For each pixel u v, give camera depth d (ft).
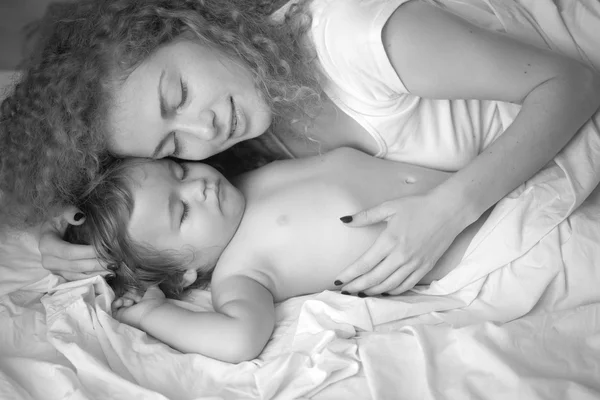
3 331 4.33
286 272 4.55
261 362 4.00
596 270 4.22
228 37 4.38
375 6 4.24
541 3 5.07
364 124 4.66
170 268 4.77
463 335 3.85
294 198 4.72
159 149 4.44
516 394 3.54
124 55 4.19
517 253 4.25
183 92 4.29
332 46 4.39
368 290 4.26
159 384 3.96
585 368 3.73
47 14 4.98
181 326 4.23
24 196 4.86
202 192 4.65
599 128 4.57
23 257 5.07
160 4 4.41
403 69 4.25
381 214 4.24
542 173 4.51
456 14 4.53
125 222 4.62
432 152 4.81
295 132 4.99
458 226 4.22
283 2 4.75
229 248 4.71
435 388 3.64
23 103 4.65
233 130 4.45
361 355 3.84
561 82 4.25
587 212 4.39
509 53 4.20
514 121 4.32
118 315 4.50
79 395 3.74
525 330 3.90
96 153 4.52
